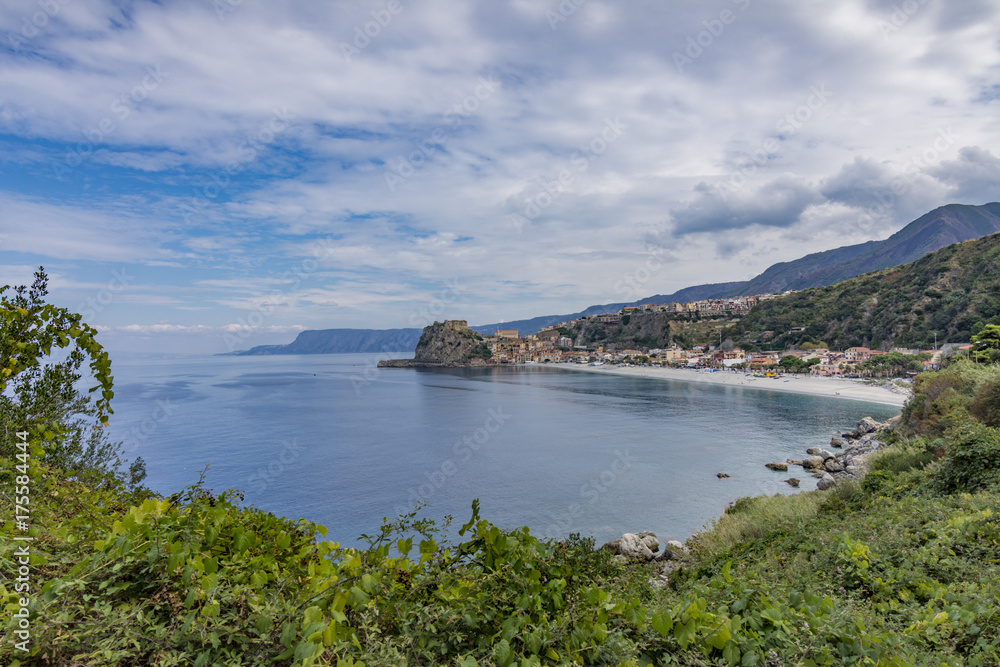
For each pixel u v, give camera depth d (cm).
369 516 3672
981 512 772
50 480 441
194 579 229
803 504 1848
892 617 517
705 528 2230
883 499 1223
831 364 14438
